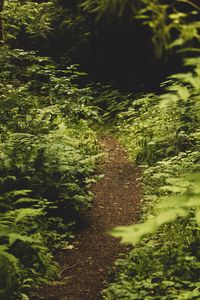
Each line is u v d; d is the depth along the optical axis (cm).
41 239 910
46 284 850
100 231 987
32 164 998
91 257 916
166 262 852
